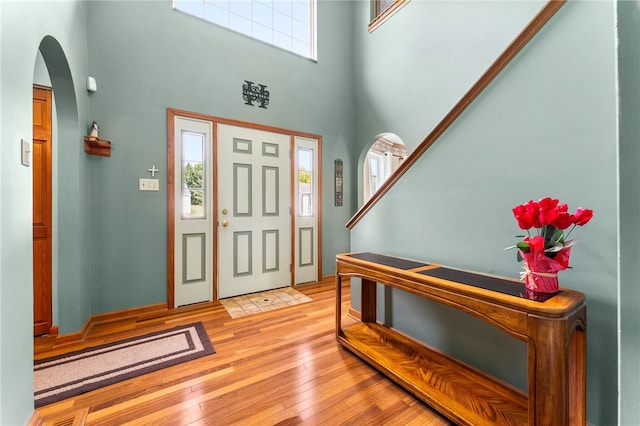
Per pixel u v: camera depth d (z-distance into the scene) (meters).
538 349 0.92
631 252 0.41
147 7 2.52
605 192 1.04
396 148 5.09
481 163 1.44
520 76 1.28
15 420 1.00
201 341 1.96
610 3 1.02
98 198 2.30
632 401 0.41
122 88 2.39
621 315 0.42
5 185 0.95
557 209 0.96
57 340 1.89
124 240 2.41
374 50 3.71
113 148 2.36
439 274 1.38
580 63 1.09
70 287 1.95
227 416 1.26
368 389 1.44
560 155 1.15
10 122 0.98
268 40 3.35
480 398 1.27
